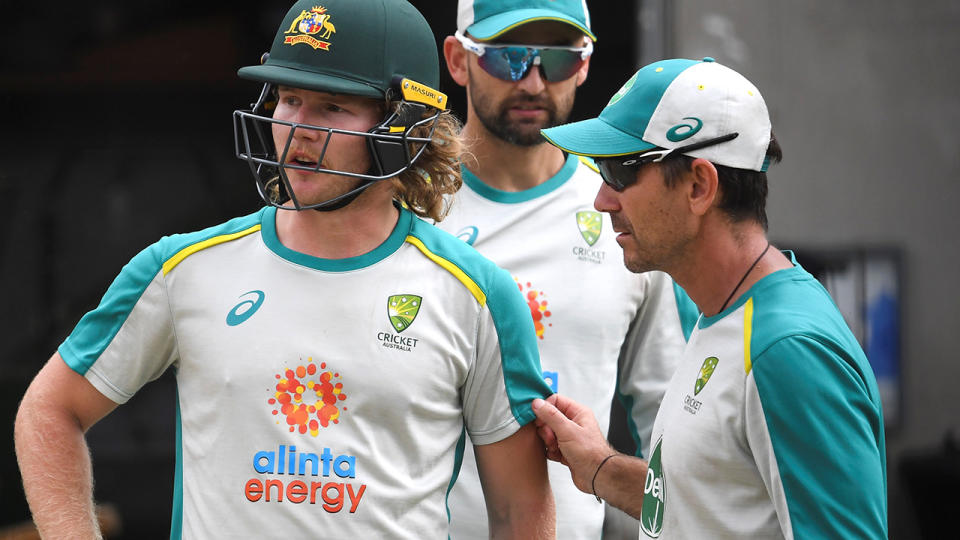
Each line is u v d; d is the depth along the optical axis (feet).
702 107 22.09
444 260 24.36
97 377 24.11
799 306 20.93
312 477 22.76
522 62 31.71
